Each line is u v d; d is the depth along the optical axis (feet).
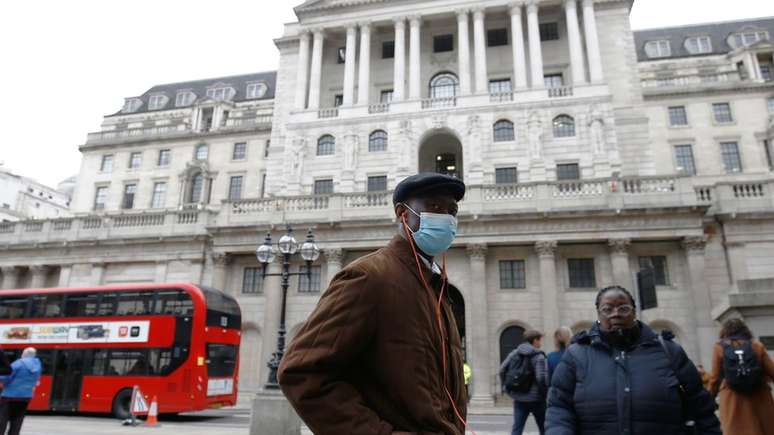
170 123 199.62
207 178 176.14
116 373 62.18
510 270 99.14
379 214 102.99
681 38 191.83
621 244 92.38
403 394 7.74
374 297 8.09
